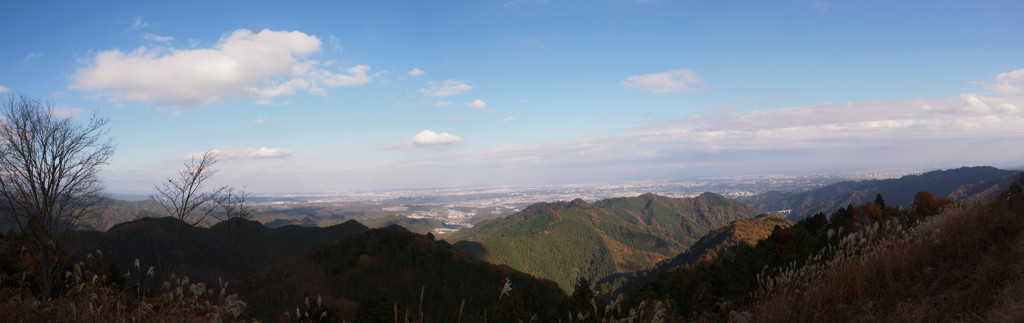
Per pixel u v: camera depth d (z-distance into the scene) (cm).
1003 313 421
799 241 2300
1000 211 846
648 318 536
